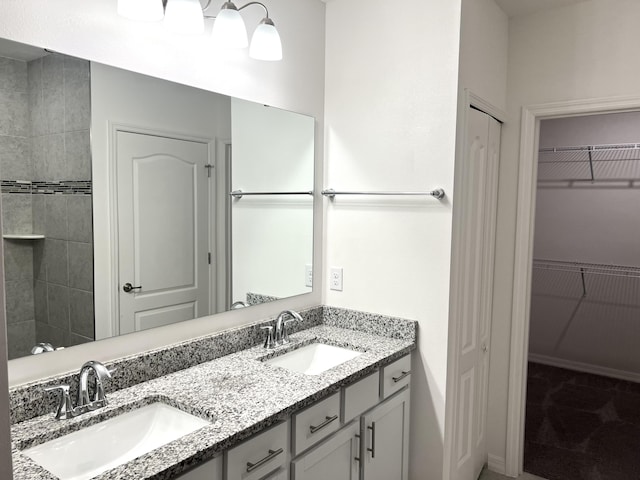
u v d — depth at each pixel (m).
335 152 2.38
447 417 2.10
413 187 2.14
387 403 1.96
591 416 3.30
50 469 1.21
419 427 2.18
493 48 2.36
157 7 1.42
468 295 2.28
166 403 1.48
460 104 2.02
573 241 4.18
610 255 4.01
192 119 1.77
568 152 4.14
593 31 2.30
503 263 2.62
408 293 2.17
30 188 1.35
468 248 2.23
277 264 2.19
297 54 2.22
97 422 1.33
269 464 1.39
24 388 1.30
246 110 1.98
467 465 2.38
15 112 1.31
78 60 1.43
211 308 1.89
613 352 4.06
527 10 2.43
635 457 2.76
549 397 3.64
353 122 2.31
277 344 2.04
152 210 1.66
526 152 2.51
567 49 2.37
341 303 2.41
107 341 1.54
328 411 1.62
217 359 1.84
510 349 2.60
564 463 2.71
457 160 2.03
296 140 2.25
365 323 2.29
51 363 1.40
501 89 2.49
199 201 1.82
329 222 2.43
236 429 1.26
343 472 1.73
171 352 1.68
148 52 1.62
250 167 2.02
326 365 2.14
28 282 1.35
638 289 3.90
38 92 1.35
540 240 4.36
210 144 1.84
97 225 1.51
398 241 2.19
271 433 1.39
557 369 4.29
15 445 1.16
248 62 1.98
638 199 3.84
